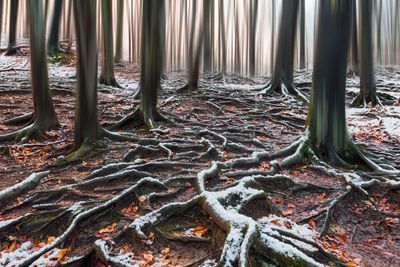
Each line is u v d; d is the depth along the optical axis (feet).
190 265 12.13
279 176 18.44
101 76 50.44
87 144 23.16
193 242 13.20
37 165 22.08
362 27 43.55
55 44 67.15
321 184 18.98
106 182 18.31
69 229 14.11
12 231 14.92
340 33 21.53
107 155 22.97
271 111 39.24
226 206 14.28
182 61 78.13
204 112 38.68
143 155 23.13
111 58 50.31
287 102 44.27
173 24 80.28
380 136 31.12
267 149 25.67
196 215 14.66
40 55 26.63
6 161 23.11
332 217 16.06
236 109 40.27
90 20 22.15
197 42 49.32
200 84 55.06
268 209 15.62
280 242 12.07
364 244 14.90
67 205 16.25
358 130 33.55
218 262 11.15
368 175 19.95
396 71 82.84
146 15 28.53
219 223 12.91
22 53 66.80
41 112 27.32
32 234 14.83
